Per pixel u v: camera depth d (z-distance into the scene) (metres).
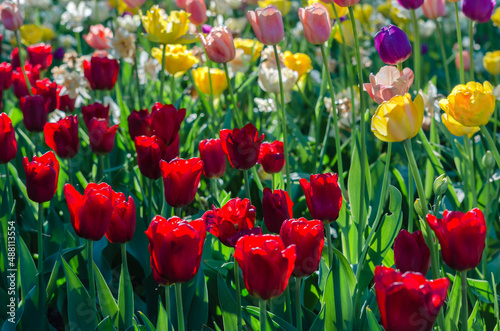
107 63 3.33
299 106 4.68
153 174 2.25
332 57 6.37
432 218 1.50
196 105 4.48
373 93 1.83
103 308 1.92
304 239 1.52
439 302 1.24
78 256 2.45
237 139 2.06
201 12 3.16
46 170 1.98
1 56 6.19
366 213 2.36
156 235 1.46
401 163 3.53
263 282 1.38
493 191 2.88
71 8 4.87
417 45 3.12
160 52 3.61
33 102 2.78
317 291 2.13
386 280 1.26
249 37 6.06
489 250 2.71
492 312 2.08
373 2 6.86
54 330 2.09
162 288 2.22
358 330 1.89
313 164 3.38
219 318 2.26
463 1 2.88
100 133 2.51
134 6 3.57
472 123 1.88
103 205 1.68
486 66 3.88
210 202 2.93
